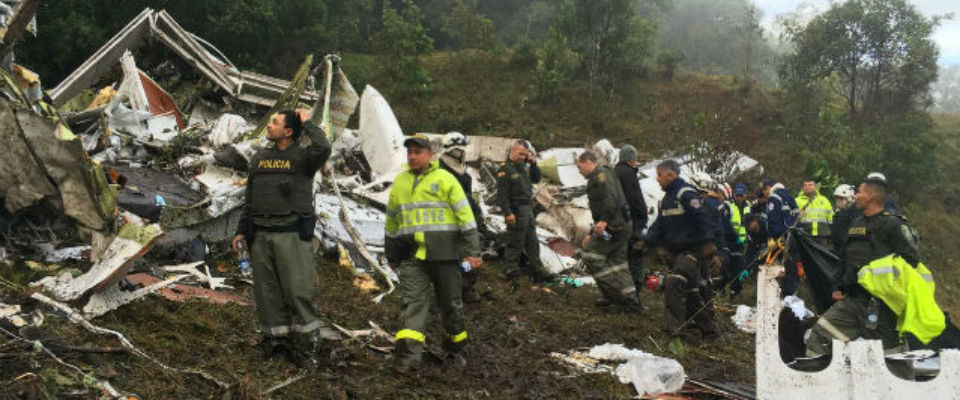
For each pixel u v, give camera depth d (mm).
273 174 4727
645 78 26922
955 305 17688
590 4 25688
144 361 4332
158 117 10375
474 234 5188
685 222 7047
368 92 13672
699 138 21172
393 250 5355
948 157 24016
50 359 4027
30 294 4801
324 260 7727
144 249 5082
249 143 8562
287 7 23391
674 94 25516
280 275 4688
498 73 26734
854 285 5379
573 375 5590
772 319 4785
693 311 7129
